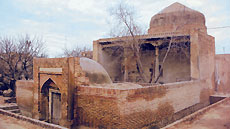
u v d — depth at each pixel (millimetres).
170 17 16516
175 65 16656
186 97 10570
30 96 11539
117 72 19656
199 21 16250
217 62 17609
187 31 13117
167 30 16484
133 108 7027
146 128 7574
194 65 12406
